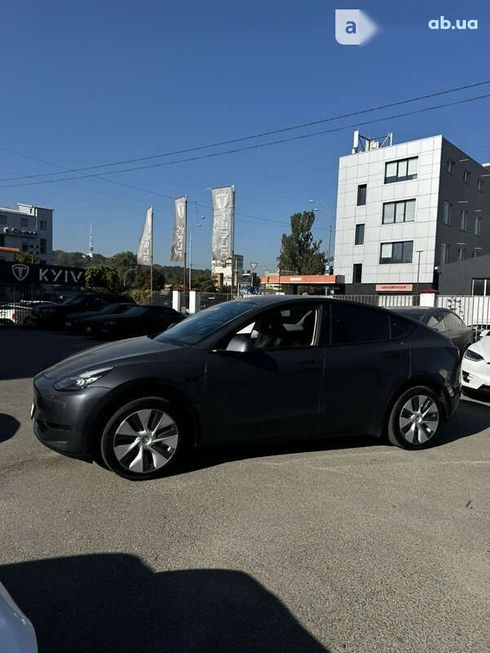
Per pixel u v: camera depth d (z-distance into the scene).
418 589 2.84
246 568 3.00
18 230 89.38
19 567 2.95
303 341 4.89
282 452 5.08
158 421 4.29
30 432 5.64
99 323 17.36
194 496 3.98
